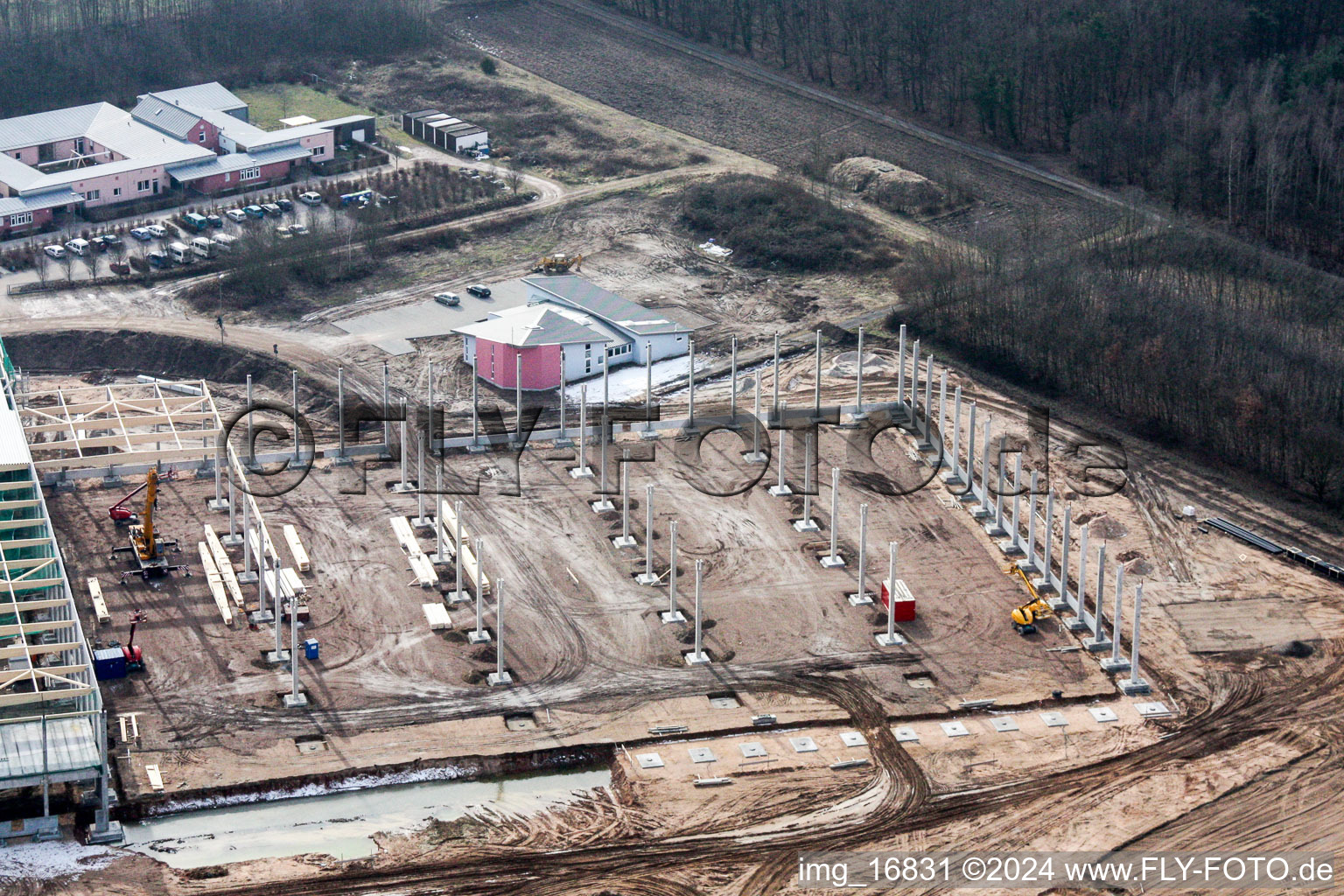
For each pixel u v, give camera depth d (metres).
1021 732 118.69
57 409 150.88
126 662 120.62
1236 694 123.50
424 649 125.81
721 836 107.75
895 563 135.38
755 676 124.00
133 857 104.12
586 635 128.25
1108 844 107.50
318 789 111.12
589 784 113.62
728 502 148.88
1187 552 143.38
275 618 124.06
